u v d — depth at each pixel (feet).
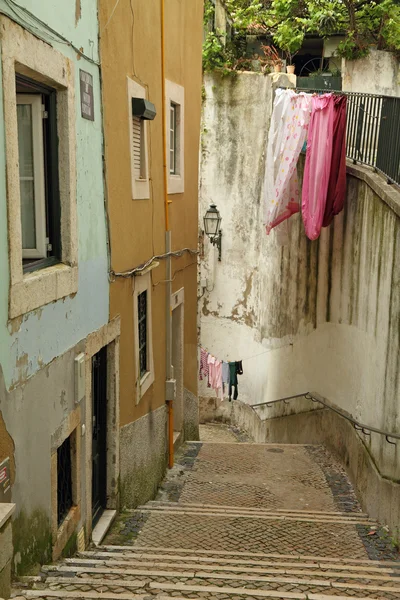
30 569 12.62
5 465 11.23
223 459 30.99
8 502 11.40
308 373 33.42
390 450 20.84
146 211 23.79
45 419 13.43
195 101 33.04
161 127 26.04
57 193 14.78
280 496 26.09
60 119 14.58
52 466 13.91
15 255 11.49
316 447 32.73
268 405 40.01
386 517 20.89
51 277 13.48
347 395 27.76
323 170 26.91
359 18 46.65
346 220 27.94
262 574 14.25
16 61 11.51
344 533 20.51
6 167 11.10
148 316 24.53
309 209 27.40
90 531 17.58
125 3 20.22
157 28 24.72
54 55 13.57
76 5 15.40
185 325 32.86
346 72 46.70
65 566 13.37
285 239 35.04
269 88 41.47
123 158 20.38
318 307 31.71
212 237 43.39
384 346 21.91
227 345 46.09
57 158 14.70
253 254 43.73
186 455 31.42
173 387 27.91
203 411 49.03
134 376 22.30
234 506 24.75
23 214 14.20
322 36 49.16
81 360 15.81
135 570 13.32
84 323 16.44
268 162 29.94
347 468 28.19
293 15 47.85
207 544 18.99
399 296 20.43
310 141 27.04
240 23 48.26
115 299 19.70
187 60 30.73
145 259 23.77
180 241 30.86
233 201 44.11
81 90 15.90
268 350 39.86
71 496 16.17
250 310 44.27
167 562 15.55
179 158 29.99
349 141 28.84
